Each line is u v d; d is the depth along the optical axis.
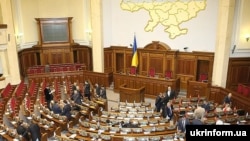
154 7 16.98
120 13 18.31
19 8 18.86
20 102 13.09
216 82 14.21
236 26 13.85
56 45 20.16
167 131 9.06
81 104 12.73
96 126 9.31
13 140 8.30
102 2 18.02
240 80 14.62
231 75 14.45
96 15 17.58
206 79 15.49
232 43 14.08
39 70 18.19
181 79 16.77
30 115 10.84
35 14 20.27
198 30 15.79
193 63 16.16
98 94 14.45
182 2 15.98
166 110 10.93
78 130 8.88
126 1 17.89
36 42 20.53
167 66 17.02
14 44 16.64
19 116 11.12
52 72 18.02
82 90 15.67
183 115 10.33
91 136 8.48
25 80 18.69
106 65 19.06
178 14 16.25
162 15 16.81
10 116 10.80
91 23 18.48
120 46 18.69
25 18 19.42
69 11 20.78
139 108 11.58
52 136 9.80
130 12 17.92
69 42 20.45
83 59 20.88
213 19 15.16
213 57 15.25
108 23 18.64
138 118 10.38
